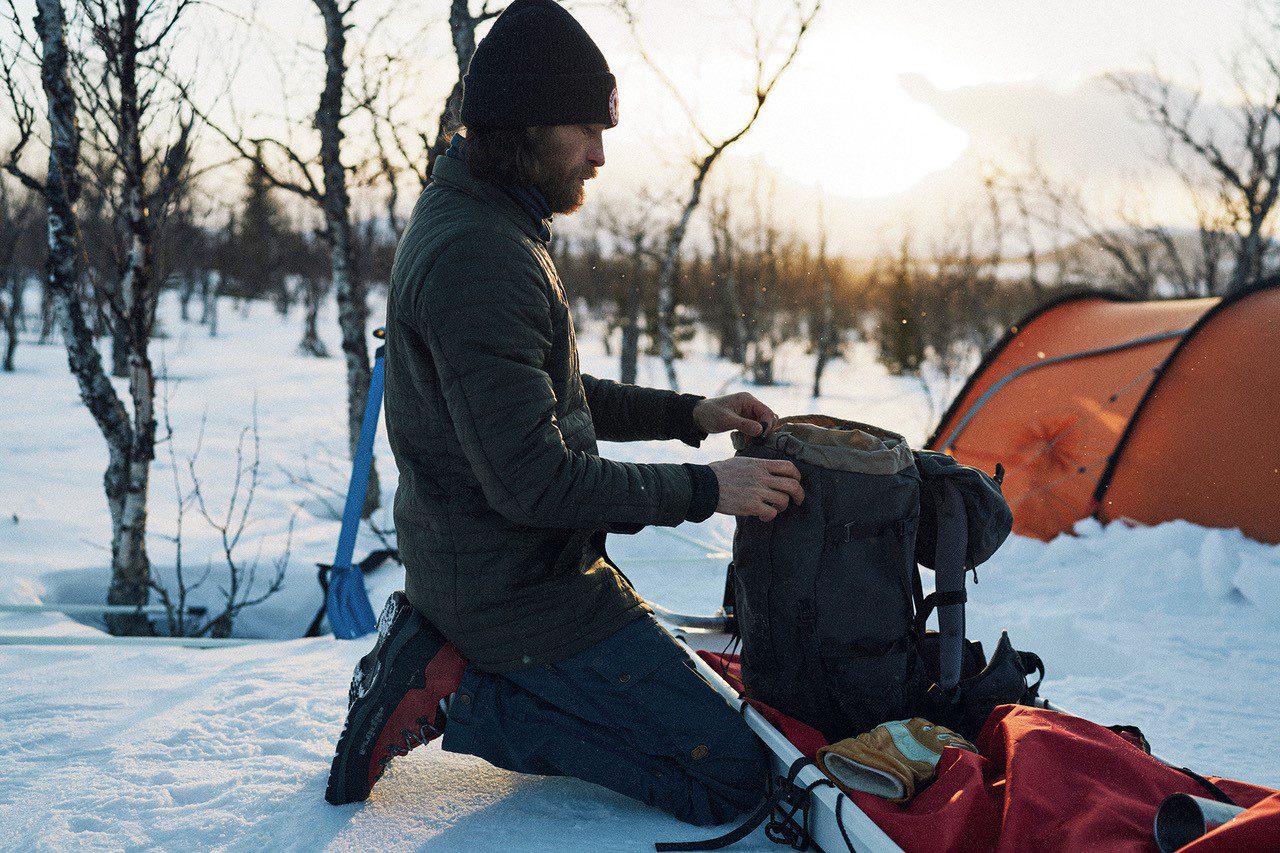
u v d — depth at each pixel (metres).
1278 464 5.70
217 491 9.51
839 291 36.78
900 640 2.10
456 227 1.84
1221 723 3.43
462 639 2.02
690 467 1.96
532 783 2.22
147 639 3.85
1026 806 1.63
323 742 2.50
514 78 1.89
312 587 6.38
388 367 2.03
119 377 20.09
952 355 27.88
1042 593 5.54
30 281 46.56
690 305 35.25
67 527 7.48
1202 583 5.36
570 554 2.00
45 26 5.04
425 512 1.97
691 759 2.01
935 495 2.29
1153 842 1.54
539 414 1.80
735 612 2.35
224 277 53.06
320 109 7.62
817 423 2.28
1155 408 6.29
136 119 5.16
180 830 1.99
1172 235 15.73
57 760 2.42
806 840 1.89
